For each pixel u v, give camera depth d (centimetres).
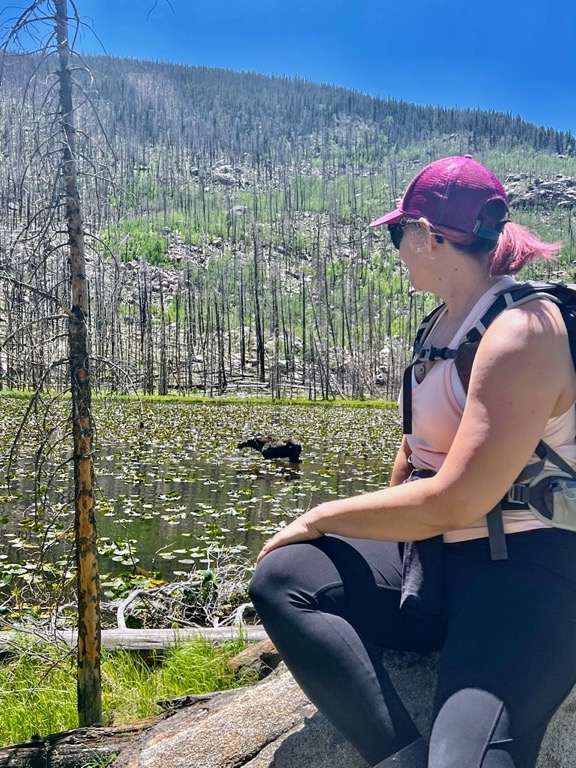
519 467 165
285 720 227
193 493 1161
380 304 7044
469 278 191
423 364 192
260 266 8625
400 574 191
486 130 19250
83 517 331
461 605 173
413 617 188
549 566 169
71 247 321
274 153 17012
